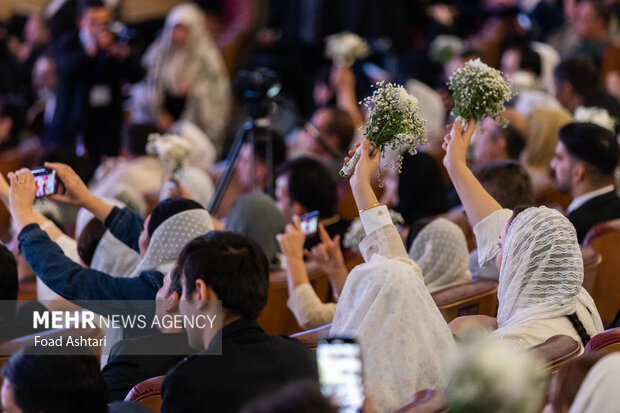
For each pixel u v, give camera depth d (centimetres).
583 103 1780
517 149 1446
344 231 1233
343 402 588
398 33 2745
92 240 1030
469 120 877
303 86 2747
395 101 780
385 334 683
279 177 1270
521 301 790
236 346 679
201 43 2506
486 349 485
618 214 1193
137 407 670
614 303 1072
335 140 1698
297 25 2812
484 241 854
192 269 702
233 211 1189
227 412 651
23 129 2150
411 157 1285
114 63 2238
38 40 2805
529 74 2088
